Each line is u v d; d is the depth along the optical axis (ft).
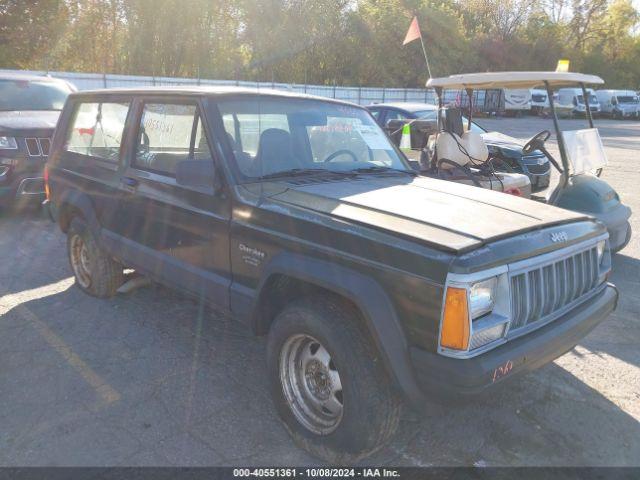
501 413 11.32
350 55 126.21
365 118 14.71
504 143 31.55
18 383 11.96
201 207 11.54
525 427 10.88
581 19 185.26
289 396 10.11
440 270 8.01
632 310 16.88
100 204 14.87
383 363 8.59
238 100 12.19
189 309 15.98
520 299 8.80
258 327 10.80
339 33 124.26
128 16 100.12
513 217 9.98
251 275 10.62
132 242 13.89
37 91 28.99
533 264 8.91
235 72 114.21
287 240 9.80
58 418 10.73
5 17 76.23
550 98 18.66
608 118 142.41
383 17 126.31
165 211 12.46
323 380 9.84
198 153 11.75
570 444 10.38
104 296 16.38
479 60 146.82
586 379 12.76
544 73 16.94
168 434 10.32
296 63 121.70
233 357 13.26
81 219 16.16
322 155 12.92
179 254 12.39
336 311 9.16
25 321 15.01
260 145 11.88
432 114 31.60
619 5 182.60
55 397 11.45
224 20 110.32
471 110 21.99
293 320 9.61
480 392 8.04
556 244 9.48
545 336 9.05
